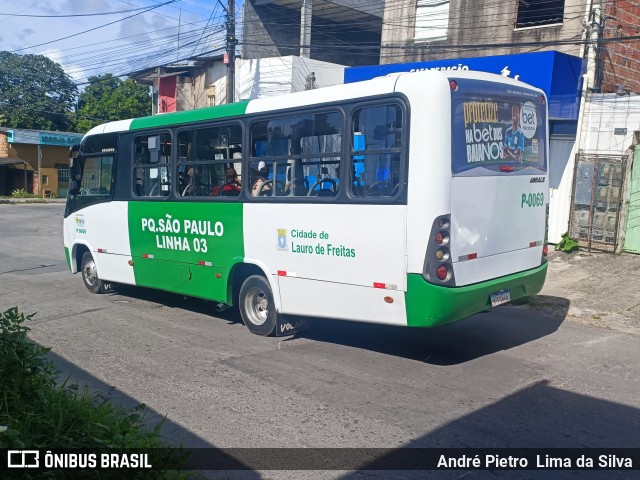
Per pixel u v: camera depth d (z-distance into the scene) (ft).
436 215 18.60
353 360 21.59
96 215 32.45
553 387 18.76
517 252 21.70
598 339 24.45
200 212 26.23
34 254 51.24
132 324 27.17
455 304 18.85
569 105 39.24
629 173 37.45
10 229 71.00
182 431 15.83
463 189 19.24
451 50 50.83
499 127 20.72
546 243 23.41
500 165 20.67
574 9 43.45
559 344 23.63
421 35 53.21
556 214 41.37
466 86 19.45
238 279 25.80
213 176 25.99
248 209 24.13
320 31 82.58
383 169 19.75
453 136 18.94
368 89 20.06
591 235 39.14
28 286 36.91
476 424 16.05
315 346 23.47
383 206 19.54
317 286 21.77
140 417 15.76
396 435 15.42
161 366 21.13
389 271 19.51
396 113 19.39
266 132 23.62
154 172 28.91
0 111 148.97
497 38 48.01
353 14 78.59
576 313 28.58
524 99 21.90
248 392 18.54
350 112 20.59
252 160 24.16
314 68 69.05
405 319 19.31
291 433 15.62
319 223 21.47
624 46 43.16
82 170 33.58
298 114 22.38
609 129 39.09
